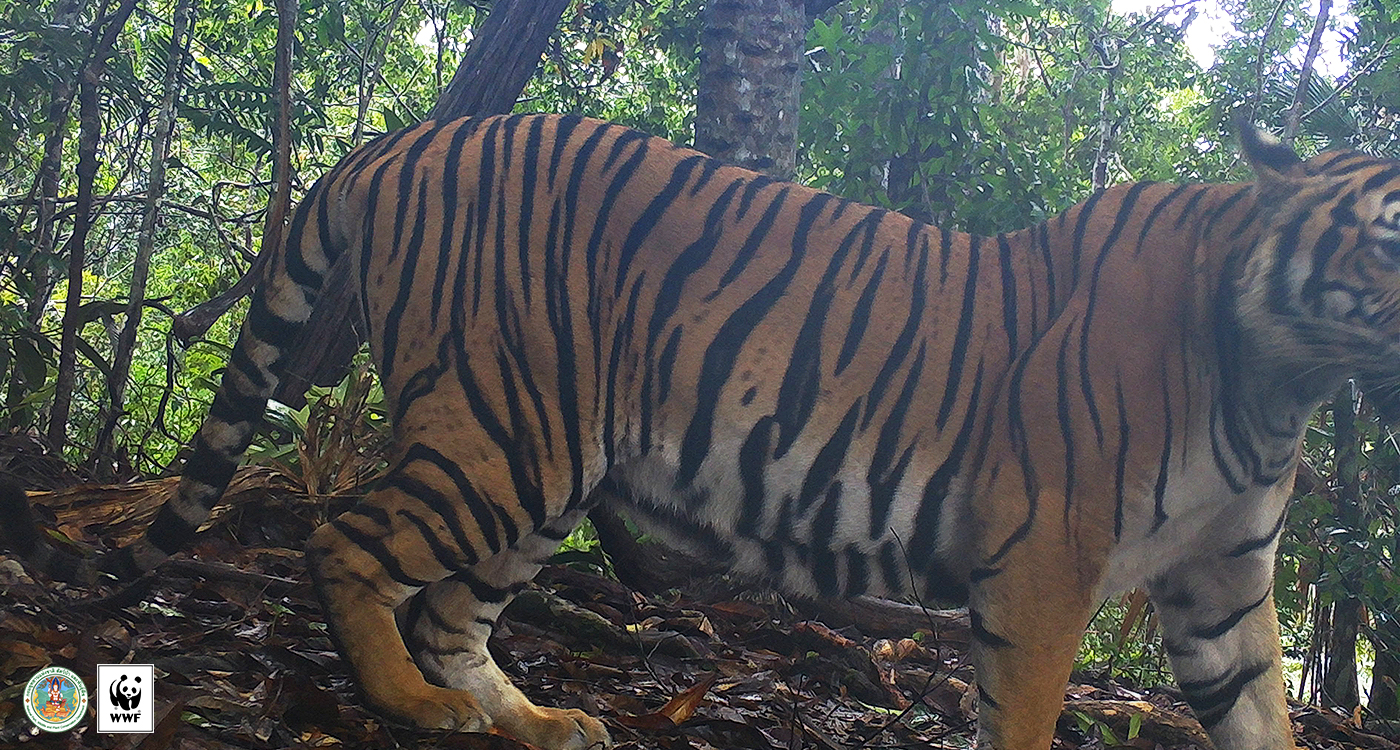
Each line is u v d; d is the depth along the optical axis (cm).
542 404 322
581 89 980
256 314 348
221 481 351
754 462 325
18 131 676
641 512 342
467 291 323
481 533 321
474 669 362
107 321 768
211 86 778
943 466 322
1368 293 307
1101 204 338
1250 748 348
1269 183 320
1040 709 312
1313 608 766
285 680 309
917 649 527
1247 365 319
